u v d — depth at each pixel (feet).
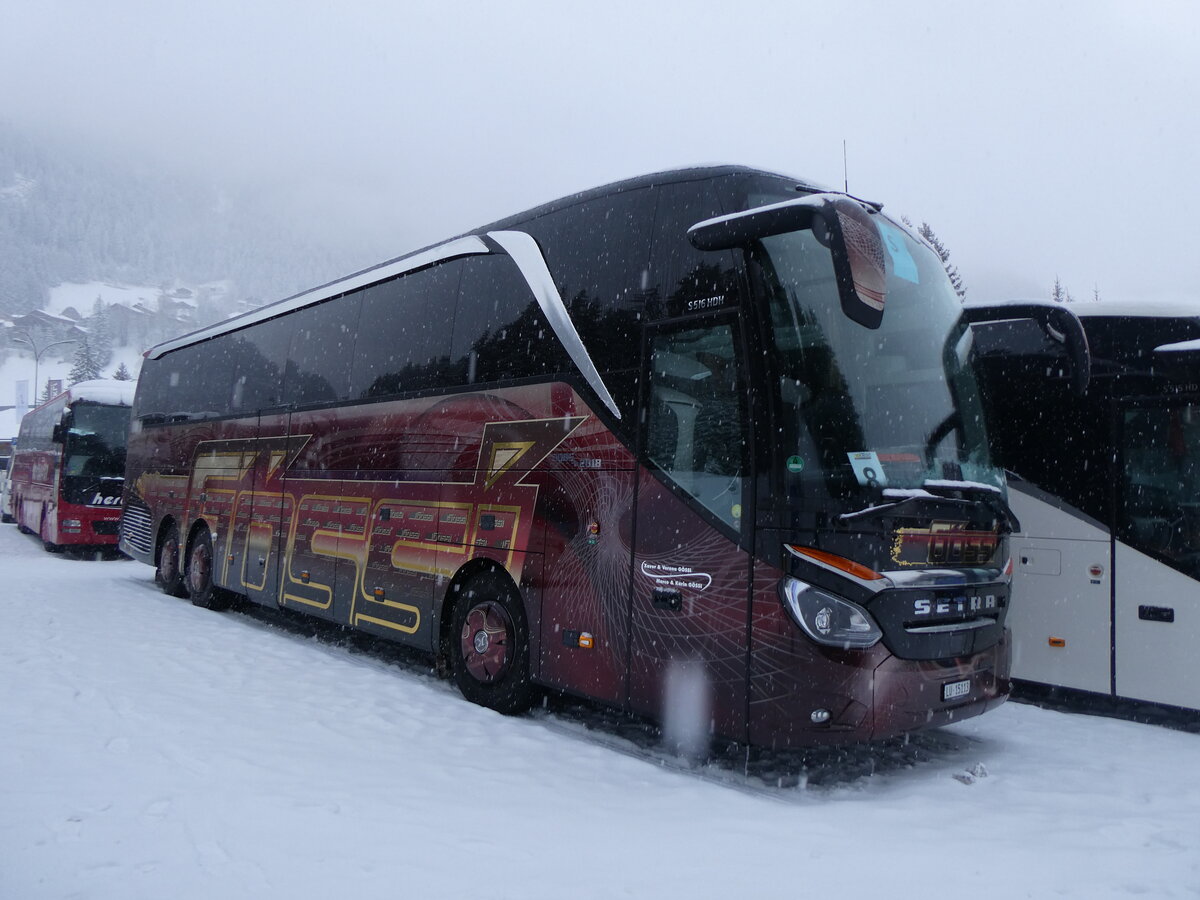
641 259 20.42
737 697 17.24
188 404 45.09
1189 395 23.84
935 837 14.98
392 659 31.04
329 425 31.94
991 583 19.10
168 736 19.20
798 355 17.42
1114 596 24.61
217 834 13.83
